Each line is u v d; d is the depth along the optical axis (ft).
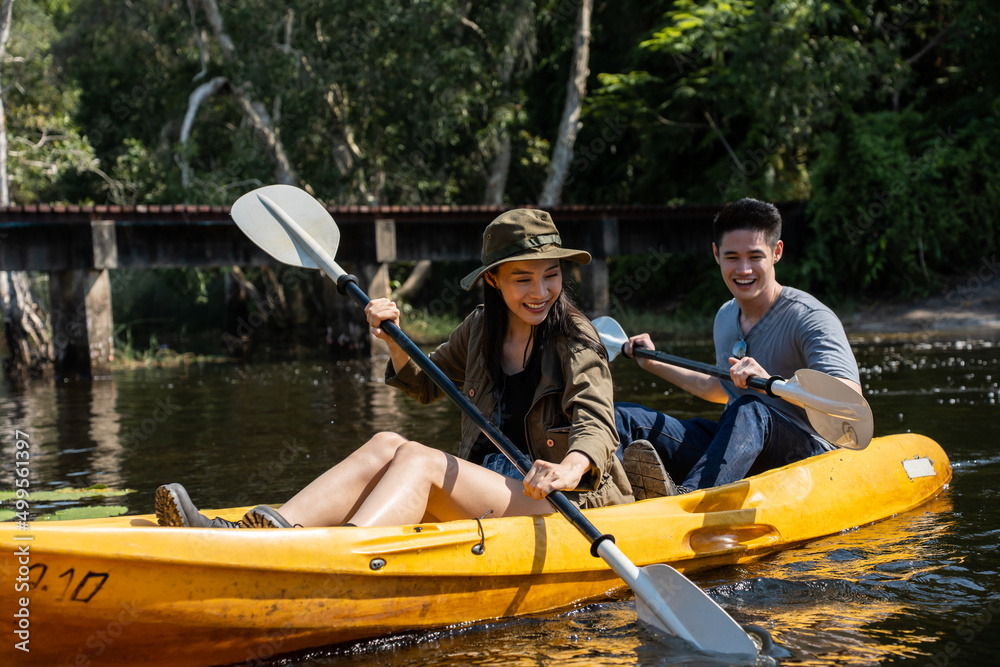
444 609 7.52
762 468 10.78
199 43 56.70
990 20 46.37
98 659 6.48
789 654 6.72
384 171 56.54
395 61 51.75
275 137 54.60
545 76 64.23
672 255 55.06
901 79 48.03
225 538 6.59
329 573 6.90
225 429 19.66
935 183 43.57
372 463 8.03
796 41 46.80
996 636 6.93
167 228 35.47
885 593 8.00
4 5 42.11
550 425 8.52
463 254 40.24
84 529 6.10
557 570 7.97
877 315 41.86
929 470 11.64
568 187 63.46
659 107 53.88
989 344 30.32
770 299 10.77
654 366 12.95
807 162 54.34
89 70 63.62
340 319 42.22
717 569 8.92
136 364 40.70
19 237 33.81
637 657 6.90
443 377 8.61
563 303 8.50
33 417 22.93
